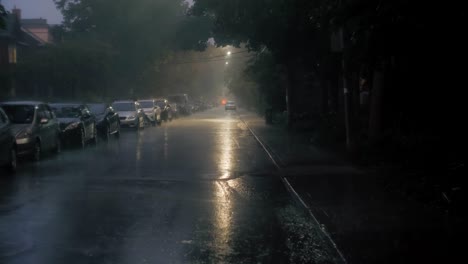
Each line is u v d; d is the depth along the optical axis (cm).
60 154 2045
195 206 1094
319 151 2039
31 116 1773
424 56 1214
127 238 837
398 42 1169
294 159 1806
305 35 2511
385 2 1127
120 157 1956
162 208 1069
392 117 1777
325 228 892
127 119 3331
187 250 776
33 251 762
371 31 1188
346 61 1345
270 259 738
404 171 1331
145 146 2394
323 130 2361
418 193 1117
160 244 805
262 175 1525
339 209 1034
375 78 1722
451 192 1037
